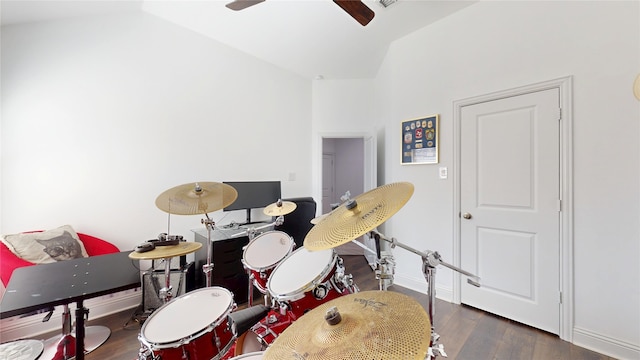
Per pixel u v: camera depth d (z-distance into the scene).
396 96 2.87
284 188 3.61
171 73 2.63
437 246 2.53
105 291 1.33
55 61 2.08
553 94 1.88
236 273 2.45
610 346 1.66
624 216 1.63
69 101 2.13
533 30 1.96
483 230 2.24
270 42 2.95
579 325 1.78
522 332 1.93
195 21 2.58
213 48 2.91
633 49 1.59
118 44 2.33
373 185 3.59
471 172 2.31
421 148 2.63
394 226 2.89
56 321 2.01
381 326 0.65
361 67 3.58
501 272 2.15
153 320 1.16
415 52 2.69
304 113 3.85
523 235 2.03
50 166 2.07
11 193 1.95
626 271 1.63
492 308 2.19
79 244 2.02
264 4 2.30
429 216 2.59
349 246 4.51
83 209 2.19
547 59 1.90
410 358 0.55
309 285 1.24
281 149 3.57
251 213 3.22
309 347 0.65
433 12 2.37
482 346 1.78
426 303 2.41
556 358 1.65
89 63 2.21
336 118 3.94
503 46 2.10
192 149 2.78
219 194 1.98
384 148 3.37
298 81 3.77
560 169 1.86
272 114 3.47
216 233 2.54
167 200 1.83
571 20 1.80
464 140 2.35
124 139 2.37
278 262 1.68
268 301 1.56
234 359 0.89
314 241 0.93
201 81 2.83
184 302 1.31
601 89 1.70
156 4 2.33
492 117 2.18
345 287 1.42
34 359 1.27
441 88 2.49
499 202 2.15
